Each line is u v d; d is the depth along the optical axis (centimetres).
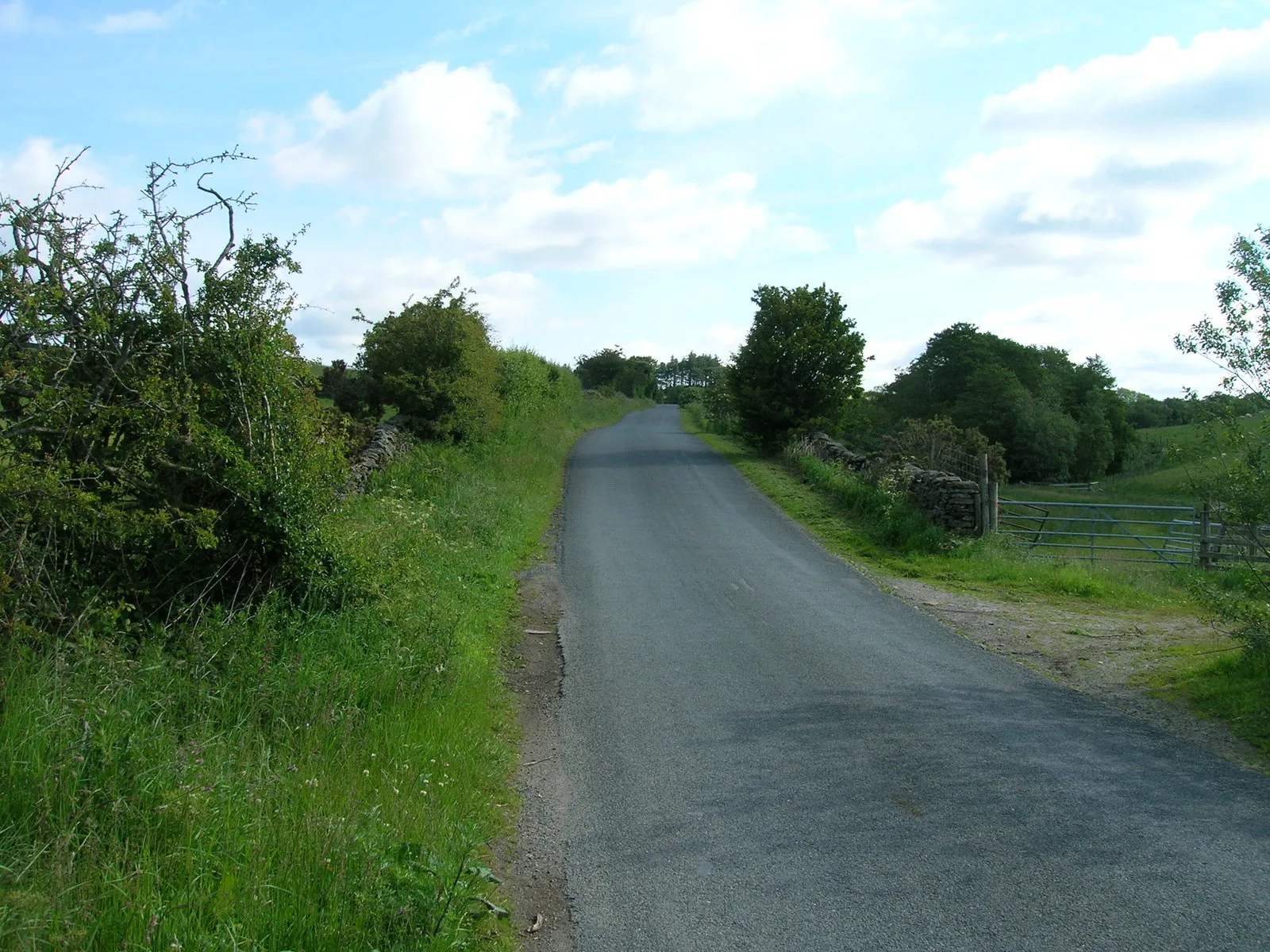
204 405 746
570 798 573
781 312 2928
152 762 439
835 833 518
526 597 1147
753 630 1012
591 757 643
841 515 1855
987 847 497
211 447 709
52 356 589
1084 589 1262
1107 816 536
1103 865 475
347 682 634
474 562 1209
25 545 568
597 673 847
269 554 761
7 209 552
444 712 652
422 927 386
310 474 778
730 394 3045
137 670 560
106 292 639
